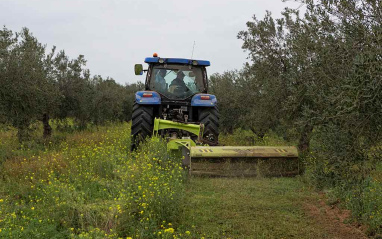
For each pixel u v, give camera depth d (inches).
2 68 355.6
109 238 158.6
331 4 167.0
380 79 126.4
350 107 130.7
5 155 350.3
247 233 178.9
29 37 449.4
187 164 295.7
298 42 230.4
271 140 447.2
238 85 563.8
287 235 177.0
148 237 170.6
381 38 137.9
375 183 223.8
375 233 175.3
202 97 360.5
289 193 245.8
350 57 156.3
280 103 318.7
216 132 361.1
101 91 765.3
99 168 283.4
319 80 183.9
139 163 283.6
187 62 381.7
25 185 246.8
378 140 138.8
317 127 161.5
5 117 367.6
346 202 213.5
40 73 407.8
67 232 171.5
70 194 209.0
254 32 338.0
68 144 434.0
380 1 147.5
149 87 382.0
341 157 142.3
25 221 182.4
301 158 292.2
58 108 552.1
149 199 198.8
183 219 196.4
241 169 292.0
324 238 173.2
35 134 514.6
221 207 217.0
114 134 522.3
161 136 338.6
